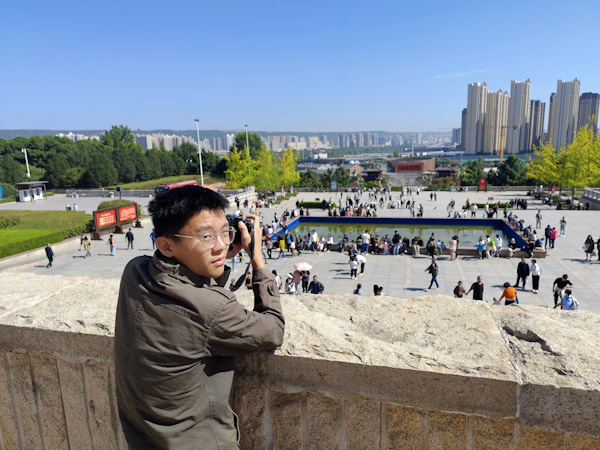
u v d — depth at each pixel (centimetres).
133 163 8044
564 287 1552
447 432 167
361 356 168
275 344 157
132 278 142
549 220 3634
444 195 5781
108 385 204
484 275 2228
